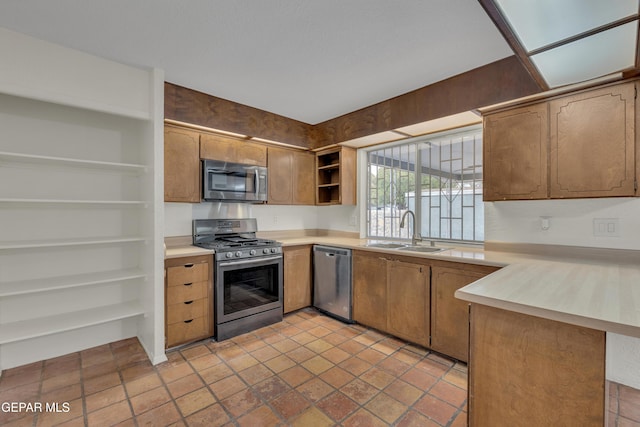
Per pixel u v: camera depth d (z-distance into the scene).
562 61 1.52
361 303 3.03
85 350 2.53
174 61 2.26
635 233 2.02
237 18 1.75
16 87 1.89
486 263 2.13
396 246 3.09
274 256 3.14
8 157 2.02
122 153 2.68
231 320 2.80
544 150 2.10
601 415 1.04
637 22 1.20
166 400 1.89
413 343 2.66
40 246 2.03
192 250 2.72
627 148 1.81
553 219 2.33
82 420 1.71
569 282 1.50
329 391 1.99
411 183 3.40
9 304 2.22
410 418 1.74
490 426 1.28
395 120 2.94
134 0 1.59
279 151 3.59
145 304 2.55
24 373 2.18
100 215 2.58
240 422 1.71
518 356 1.21
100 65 2.20
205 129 2.92
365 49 2.08
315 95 2.90
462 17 1.73
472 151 2.92
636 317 1.01
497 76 2.25
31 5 1.62
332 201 3.94
